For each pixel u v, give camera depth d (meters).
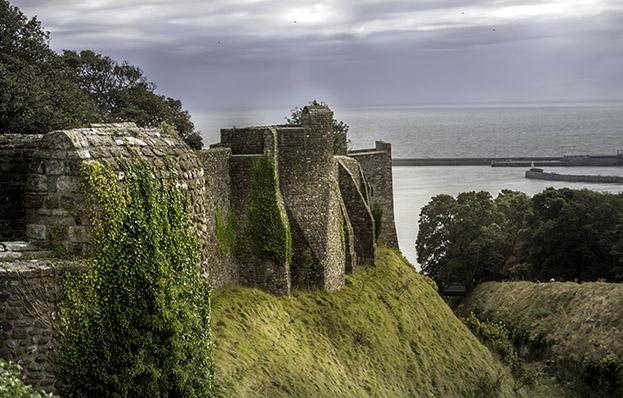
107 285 12.88
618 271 88.69
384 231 63.28
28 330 12.32
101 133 13.82
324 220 44.19
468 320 67.19
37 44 63.22
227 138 41.38
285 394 30.11
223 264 38.06
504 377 53.12
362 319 43.50
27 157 15.80
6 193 15.66
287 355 33.59
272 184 40.12
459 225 96.81
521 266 94.25
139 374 13.16
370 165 62.91
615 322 73.56
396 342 44.84
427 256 98.38
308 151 43.38
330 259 44.69
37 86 53.16
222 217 38.34
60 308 12.48
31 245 13.12
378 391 37.94
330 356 37.75
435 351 48.19
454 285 99.94
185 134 79.06
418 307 52.16
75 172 12.91
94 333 12.73
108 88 80.81
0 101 48.94
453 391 45.12
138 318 13.20
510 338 79.56
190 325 14.36
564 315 78.69
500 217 101.81
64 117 52.50
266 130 40.69
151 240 13.47
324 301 42.59
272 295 39.91
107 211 12.90
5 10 61.06
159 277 13.49
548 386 68.06
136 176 13.51
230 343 31.64
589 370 68.81
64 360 12.49
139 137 14.42
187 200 14.97
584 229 90.88
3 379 11.42
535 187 193.62
